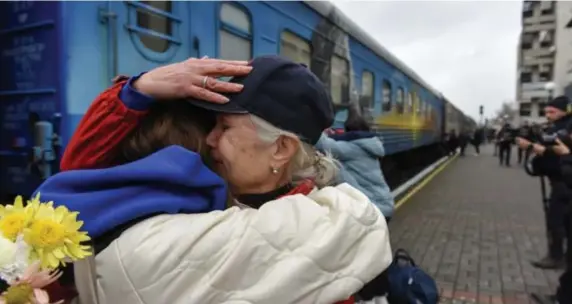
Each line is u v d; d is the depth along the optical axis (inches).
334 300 32.8
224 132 40.1
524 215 336.2
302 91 38.9
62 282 36.0
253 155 39.6
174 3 135.5
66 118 106.8
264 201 41.4
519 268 206.8
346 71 285.7
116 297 32.9
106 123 40.5
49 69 109.8
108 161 41.8
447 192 460.1
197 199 36.6
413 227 290.7
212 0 152.4
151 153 41.1
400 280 67.8
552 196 191.2
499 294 176.7
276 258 32.9
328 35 255.1
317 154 46.1
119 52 118.1
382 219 37.4
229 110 38.1
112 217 34.0
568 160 143.0
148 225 34.0
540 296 172.1
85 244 34.6
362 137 126.7
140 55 124.3
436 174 657.0
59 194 35.3
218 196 37.4
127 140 41.9
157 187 35.9
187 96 38.9
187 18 141.0
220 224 33.8
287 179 42.2
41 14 110.9
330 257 33.0
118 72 117.9
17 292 29.0
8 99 119.2
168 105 41.7
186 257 32.4
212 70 38.5
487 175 646.5
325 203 36.8
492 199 414.6
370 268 34.1
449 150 1081.4
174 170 35.4
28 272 29.6
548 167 184.4
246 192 41.8
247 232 33.1
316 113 40.1
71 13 108.0
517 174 662.5
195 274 32.4
